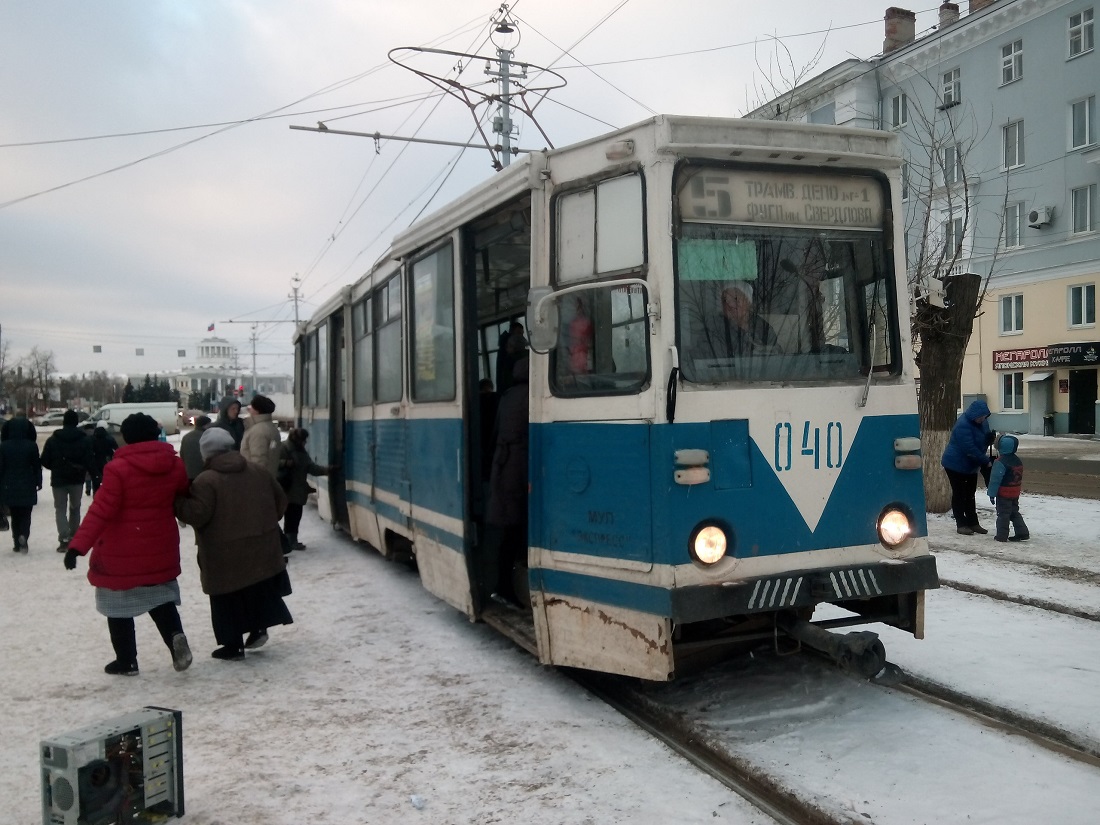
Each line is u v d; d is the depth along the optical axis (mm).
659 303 4590
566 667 6082
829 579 4695
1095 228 27016
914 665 5734
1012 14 27812
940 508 12344
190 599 8695
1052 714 4863
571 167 5199
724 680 5594
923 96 29234
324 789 4234
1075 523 11164
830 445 4848
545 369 5340
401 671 6098
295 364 17188
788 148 4883
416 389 7641
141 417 6027
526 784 4215
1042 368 29234
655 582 4527
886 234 5180
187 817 3949
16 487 11500
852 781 4121
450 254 6680
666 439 4523
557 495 5223
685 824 3783
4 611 8148
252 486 6461
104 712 5379
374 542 9781
